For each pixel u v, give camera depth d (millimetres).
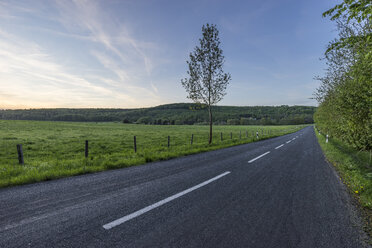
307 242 2770
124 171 7234
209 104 17969
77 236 2811
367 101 6547
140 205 3951
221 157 10508
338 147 14648
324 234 2988
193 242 2703
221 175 6492
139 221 3279
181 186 5262
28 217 3371
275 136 30766
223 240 2764
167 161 9484
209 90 17609
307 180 6082
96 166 7898
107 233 2900
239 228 3105
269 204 4105
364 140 9852
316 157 10805
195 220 3342
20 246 2555
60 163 8578
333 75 11273
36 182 5695
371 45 4145
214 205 4000
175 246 2604
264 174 6727
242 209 3826
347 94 8219
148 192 4758
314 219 3471
